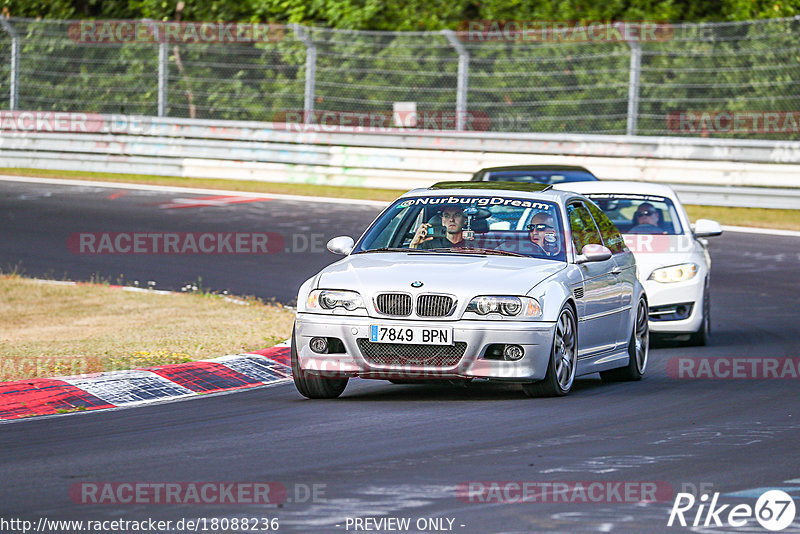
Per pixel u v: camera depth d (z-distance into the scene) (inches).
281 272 2470.5
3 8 4574.3
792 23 3703.3
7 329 1852.9
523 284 1256.8
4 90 4261.8
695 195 3376.0
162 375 1400.1
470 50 3890.3
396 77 3961.6
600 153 3543.3
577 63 3818.9
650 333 1782.7
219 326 1838.1
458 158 3599.9
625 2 4195.4
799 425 1127.6
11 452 1016.2
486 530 765.3
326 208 3294.8
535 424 1127.6
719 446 1024.9
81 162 3993.6
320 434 1084.5
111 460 976.9
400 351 1238.9
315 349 1267.2
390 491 863.1
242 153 3848.4
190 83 4207.7
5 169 4047.7
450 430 1098.1
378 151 3690.9
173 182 3791.8
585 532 762.2
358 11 4222.4
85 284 2299.5
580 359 1346.0
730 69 3698.3
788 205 3287.4
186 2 4448.8
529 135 3612.2
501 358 1235.2
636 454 989.8
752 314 2076.8
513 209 1403.8
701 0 4173.2
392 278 1256.2
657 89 3757.4
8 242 2765.7
